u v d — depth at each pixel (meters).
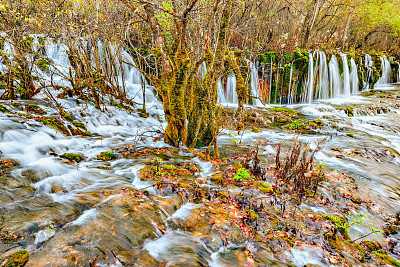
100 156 5.30
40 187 3.64
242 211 3.67
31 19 6.45
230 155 6.23
